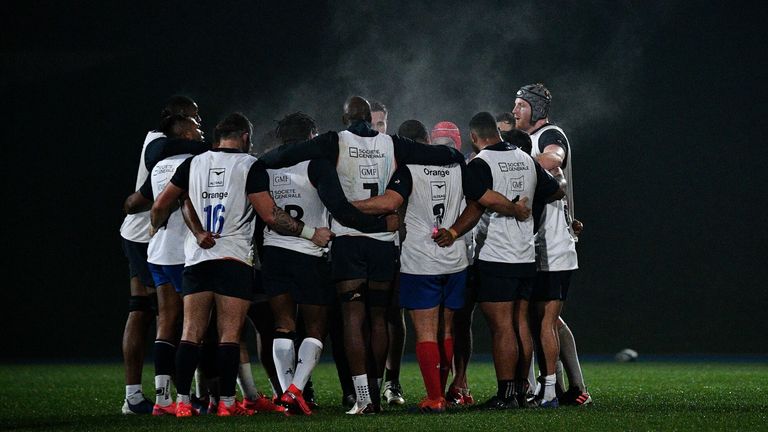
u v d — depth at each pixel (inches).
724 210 2277.3
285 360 869.8
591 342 2249.0
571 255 942.4
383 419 770.8
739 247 2257.6
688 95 2324.1
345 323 844.0
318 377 1485.0
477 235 909.2
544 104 1011.9
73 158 2340.1
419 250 863.7
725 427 711.1
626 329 2253.9
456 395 988.6
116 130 2361.0
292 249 857.5
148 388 1310.3
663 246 2277.3
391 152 862.5
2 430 779.4
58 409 1027.9
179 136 936.9
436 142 1059.9
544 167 943.0
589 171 2330.2
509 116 1055.0
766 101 2292.1
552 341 917.2
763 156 2279.8
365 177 850.1
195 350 850.1
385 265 852.0
